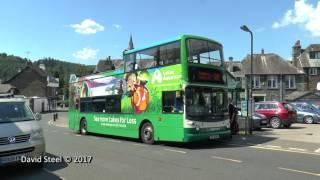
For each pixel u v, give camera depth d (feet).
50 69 524.93
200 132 49.65
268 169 34.12
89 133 74.54
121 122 62.39
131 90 60.13
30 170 34.45
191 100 49.75
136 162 38.50
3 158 31.12
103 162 38.60
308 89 199.00
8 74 461.37
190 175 31.71
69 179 30.68
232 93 68.23
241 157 41.37
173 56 51.67
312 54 204.64
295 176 31.04
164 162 38.40
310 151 45.83
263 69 196.75
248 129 69.10
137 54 59.41
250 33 78.28
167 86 52.29
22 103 37.99
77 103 77.56
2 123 33.71
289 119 82.64
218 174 32.01
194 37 51.57
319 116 100.53
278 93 193.98
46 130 87.04
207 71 52.26
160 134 53.16
